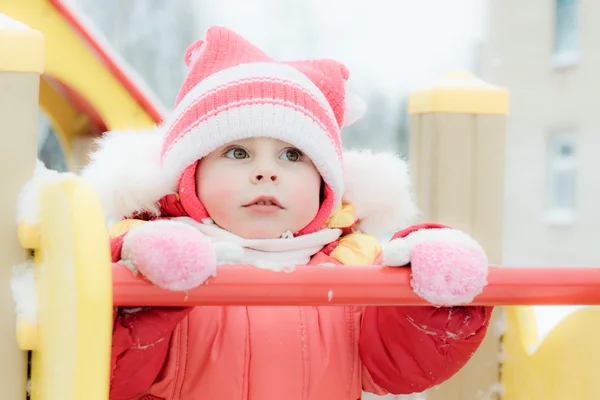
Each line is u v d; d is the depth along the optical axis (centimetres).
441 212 122
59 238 73
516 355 114
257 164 98
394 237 87
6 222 82
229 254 80
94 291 66
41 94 184
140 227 76
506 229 740
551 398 103
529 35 703
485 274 80
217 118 98
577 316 98
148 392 93
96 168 103
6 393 81
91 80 166
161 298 74
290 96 100
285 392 94
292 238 100
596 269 83
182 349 92
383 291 78
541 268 83
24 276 82
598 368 93
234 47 108
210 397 92
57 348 72
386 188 113
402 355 98
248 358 93
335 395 97
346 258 104
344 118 119
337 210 110
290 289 76
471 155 123
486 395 119
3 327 81
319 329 98
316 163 101
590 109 661
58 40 164
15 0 160
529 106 711
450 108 122
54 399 73
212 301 75
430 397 120
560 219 694
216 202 97
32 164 84
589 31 659
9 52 82
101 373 66
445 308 88
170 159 99
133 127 167
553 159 704
